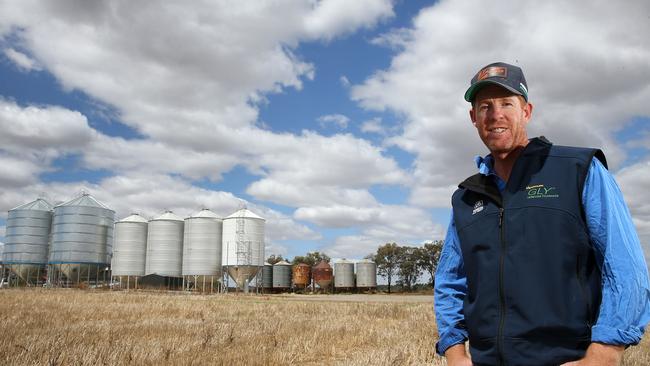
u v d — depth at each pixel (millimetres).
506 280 2639
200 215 76875
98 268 75438
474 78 2973
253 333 13484
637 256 2396
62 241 74062
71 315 18188
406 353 10000
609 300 2385
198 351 9930
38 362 8188
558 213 2574
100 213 76750
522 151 2801
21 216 78188
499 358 2598
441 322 3162
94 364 8344
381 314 22094
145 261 79688
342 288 94375
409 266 103250
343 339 12703
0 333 11594
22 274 76688
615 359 2311
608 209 2473
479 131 2969
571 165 2625
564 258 2533
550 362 2453
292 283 97500
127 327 14172
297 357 10234
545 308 2494
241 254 74562
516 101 2887
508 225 2715
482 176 2963
